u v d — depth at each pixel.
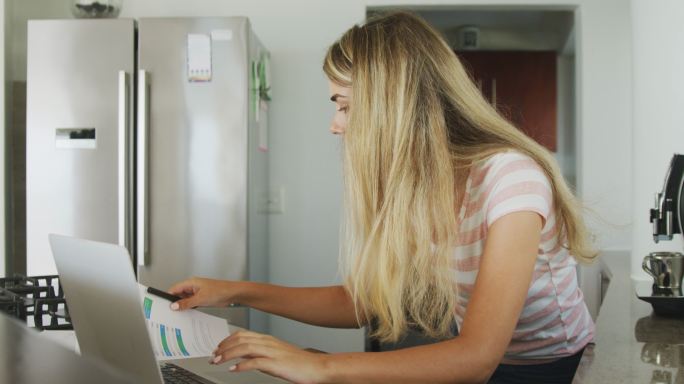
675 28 2.06
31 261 2.71
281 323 3.25
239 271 2.68
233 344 0.87
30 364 0.46
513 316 0.88
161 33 2.68
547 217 0.96
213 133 2.68
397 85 1.02
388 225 1.03
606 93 3.23
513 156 0.98
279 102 3.26
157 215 2.68
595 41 3.23
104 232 2.70
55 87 2.71
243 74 2.68
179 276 2.68
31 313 1.36
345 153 1.10
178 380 0.96
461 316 1.20
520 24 4.98
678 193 1.57
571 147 5.04
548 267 1.07
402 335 1.43
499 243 0.90
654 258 1.54
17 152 3.13
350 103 1.11
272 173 3.26
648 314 1.48
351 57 1.07
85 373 0.43
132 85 2.70
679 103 2.06
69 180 2.71
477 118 1.05
